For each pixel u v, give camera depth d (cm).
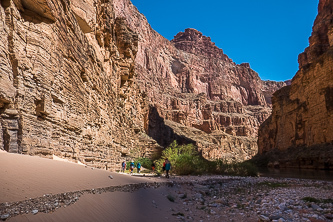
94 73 2383
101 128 2522
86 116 2069
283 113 6969
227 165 3000
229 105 19012
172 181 1583
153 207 877
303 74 5825
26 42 1268
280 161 6003
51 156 1366
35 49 1306
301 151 5334
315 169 4409
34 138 1220
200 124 14912
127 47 4519
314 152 4612
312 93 5216
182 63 18800
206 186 1625
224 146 13788
